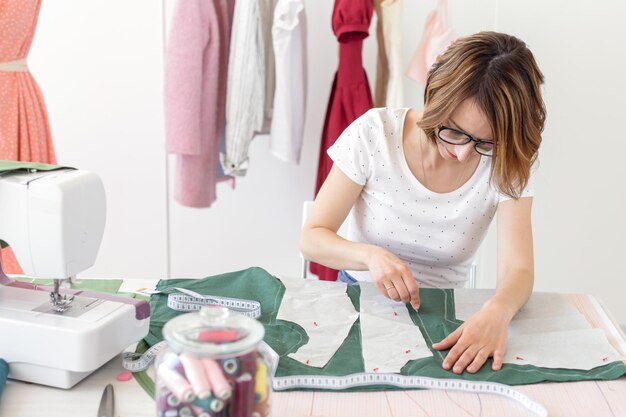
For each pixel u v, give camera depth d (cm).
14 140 214
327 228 153
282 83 230
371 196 158
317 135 275
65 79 274
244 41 224
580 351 119
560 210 276
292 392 105
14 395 103
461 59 125
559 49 263
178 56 221
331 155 157
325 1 262
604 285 281
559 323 130
